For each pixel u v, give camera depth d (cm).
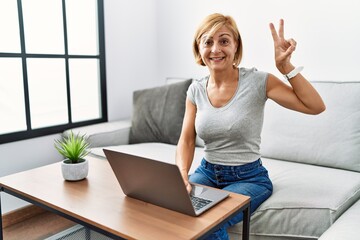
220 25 148
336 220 135
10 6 215
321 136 198
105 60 275
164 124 248
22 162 227
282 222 143
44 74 241
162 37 305
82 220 111
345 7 210
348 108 193
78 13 258
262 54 246
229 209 114
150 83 315
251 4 245
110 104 284
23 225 221
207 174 158
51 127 241
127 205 119
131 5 287
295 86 138
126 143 257
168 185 106
